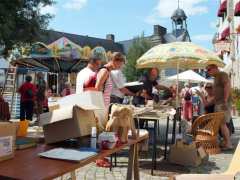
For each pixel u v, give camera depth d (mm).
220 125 8734
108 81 5867
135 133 3809
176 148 6949
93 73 5727
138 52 41750
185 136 7812
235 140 10125
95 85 5680
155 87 8875
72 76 18859
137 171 4281
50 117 3178
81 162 2576
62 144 3186
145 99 8422
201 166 6887
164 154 7375
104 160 6641
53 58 16312
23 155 2730
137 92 8414
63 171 2340
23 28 15734
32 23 15797
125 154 7660
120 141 3449
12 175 2178
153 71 8703
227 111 8805
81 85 5719
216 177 3416
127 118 3525
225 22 29406
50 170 2322
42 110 14945
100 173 6203
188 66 10891
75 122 3135
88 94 3541
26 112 13953
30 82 14062
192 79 18922
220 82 8781
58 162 2549
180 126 9891
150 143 8062
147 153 7758
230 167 3865
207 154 7324
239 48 22250
